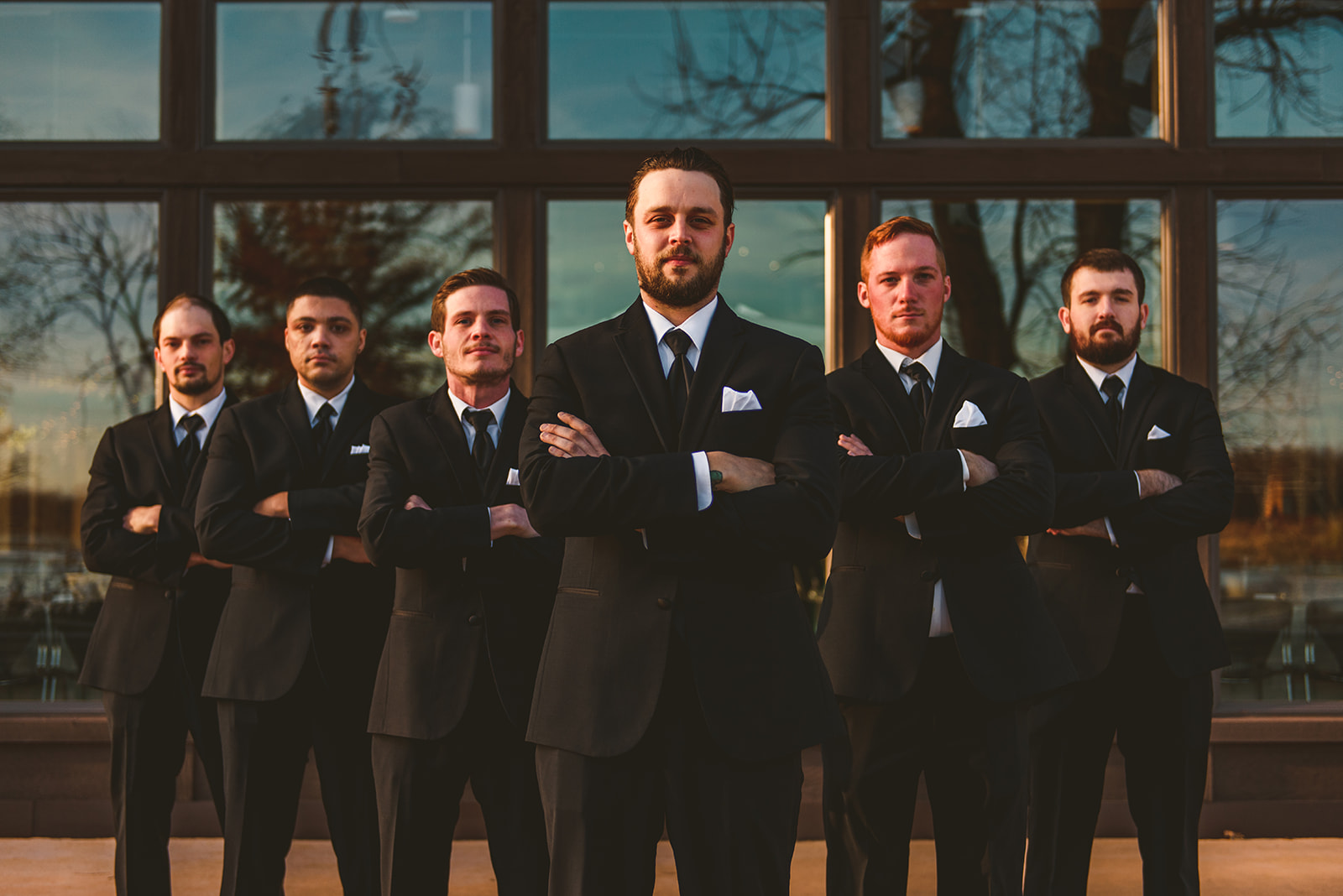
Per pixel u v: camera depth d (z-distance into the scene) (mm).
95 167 4082
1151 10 4168
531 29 4102
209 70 4148
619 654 1803
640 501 1754
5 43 4191
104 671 2918
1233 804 3889
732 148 4090
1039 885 2881
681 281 1874
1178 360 4059
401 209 4129
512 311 2674
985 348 4117
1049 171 4066
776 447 1868
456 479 2582
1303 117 4156
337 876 3463
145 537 2930
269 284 4125
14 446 4129
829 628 2568
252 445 2867
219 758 2938
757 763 1756
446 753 2420
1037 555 3014
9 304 4152
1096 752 2881
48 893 3279
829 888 2617
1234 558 4070
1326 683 4031
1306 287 4129
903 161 4066
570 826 1801
